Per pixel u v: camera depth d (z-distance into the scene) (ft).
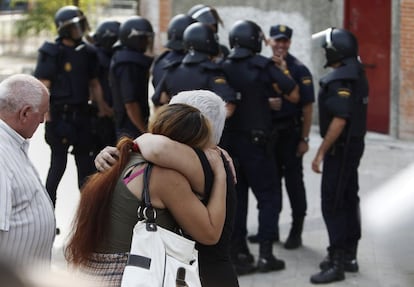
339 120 23.99
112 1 70.54
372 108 44.09
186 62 24.09
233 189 15.03
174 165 13.69
